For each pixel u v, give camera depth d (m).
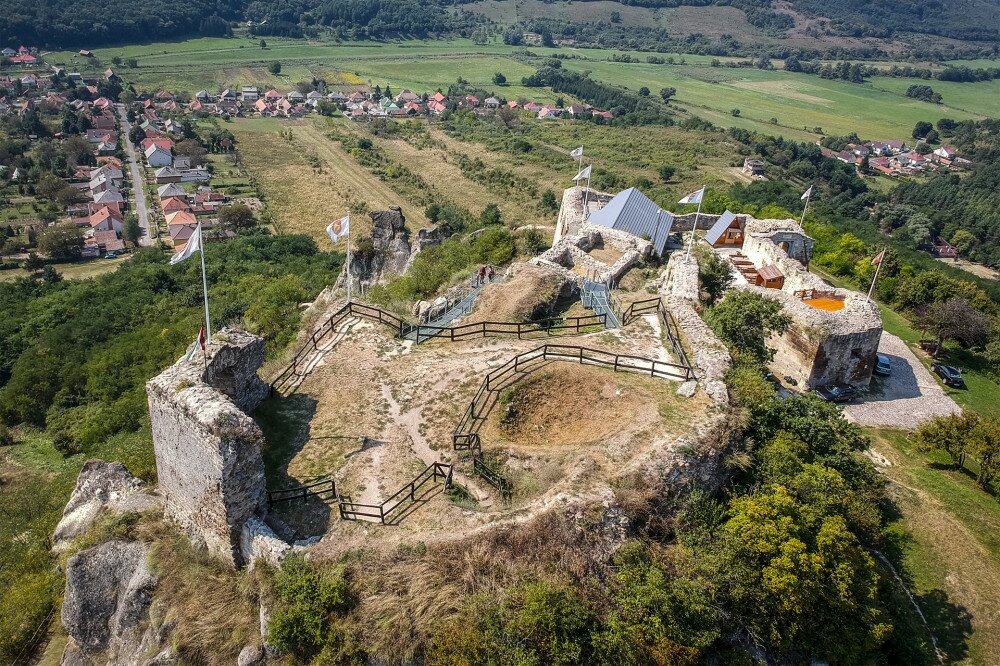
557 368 30.41
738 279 49.97
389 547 21.64
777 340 45.09
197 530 24.52
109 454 41.12
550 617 19.59
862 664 23.92
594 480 23.59
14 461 51.22
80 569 24.97
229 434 21.92
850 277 64.12
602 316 36.84
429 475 25.53
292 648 20.56
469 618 19.83
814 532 23.38
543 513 22.00
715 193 81.31
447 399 29.66
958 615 27.81
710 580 21.55
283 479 25.80
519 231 58.84
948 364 49.47
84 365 62.62
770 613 21.89
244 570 23.28
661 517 23.23
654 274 45.47
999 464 34.72
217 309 67.44
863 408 42.97
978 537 31.95
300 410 30.09
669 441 24.98
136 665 22.45
